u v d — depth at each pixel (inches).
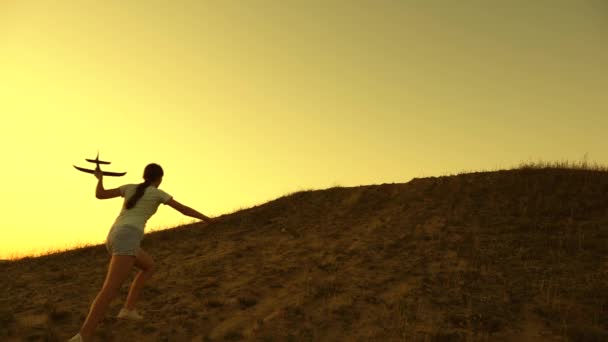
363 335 236.2
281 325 248.2
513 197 487.5
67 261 450.6
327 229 485.7
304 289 301.6
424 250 374.9
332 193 625.3
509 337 232.7
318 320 254.5
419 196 542.3
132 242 207.9
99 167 218.5
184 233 543.5
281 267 354.9
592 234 374.9
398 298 279.6
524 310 261.4
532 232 397.1
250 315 264.2
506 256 347.3
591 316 249.1
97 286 330.3
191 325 247.1
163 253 450.3
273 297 293.1
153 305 278.7
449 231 418.0
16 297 301.9
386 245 394.0
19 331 234.8
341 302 276.1
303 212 572.4
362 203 562.9
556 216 427.8
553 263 328.2
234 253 411.2
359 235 442.6
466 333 234.5
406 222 464.4
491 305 266.8
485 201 490.0
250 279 327.9
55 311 259.6
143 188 215.9
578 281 294.4
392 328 241.8
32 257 490.3
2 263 463.5
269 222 554.3
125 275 206.4
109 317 251.4
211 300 281.6
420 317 254.7
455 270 323.9
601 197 452.4
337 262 358.0
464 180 559.8
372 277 319.6
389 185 610.2
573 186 488.4
